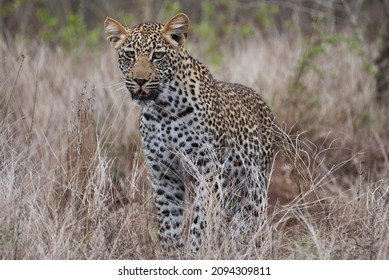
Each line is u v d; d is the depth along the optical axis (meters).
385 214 12.08
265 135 14.18
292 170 15.59
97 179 12.77
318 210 13.87
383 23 21.30
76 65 19.70
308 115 18.08
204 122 12.73
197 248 12.38
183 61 12.77
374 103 19.00
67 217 11.85
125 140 16.11
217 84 13.53
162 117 12.72
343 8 22.14
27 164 13.49
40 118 16.14
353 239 12.10
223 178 13.04
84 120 13.98
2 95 16.55
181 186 13.16
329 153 17.03
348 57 19.83
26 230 11.73
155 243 12.65
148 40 12.51
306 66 18.80
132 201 12.97
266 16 23.70
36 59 19.06
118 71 18.27
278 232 12.50
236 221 12.46
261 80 19.05
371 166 16.61
